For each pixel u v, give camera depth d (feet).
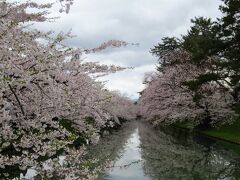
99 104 33.50
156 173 59.82
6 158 24.67
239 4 108.78
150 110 182.39
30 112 26.73
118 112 167.53
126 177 55.47
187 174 59.88
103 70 28.55
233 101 127.03
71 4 23.08
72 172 28.76
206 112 134.00
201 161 72.59
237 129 121.08
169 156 78.48
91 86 31.35
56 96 26.30
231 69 110.22
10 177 33.68
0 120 22.58
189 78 137.18
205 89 130.00
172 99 145.59
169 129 168.04
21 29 24.61
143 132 148.05
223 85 126.11
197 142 105.91
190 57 140.97
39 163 27.32
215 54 120.57
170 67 149.89
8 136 24.85
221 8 114.73
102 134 128.57
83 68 27.76
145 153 82.17
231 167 66.18
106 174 56.85
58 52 26.14
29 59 23.45
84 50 26.58
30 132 26.32
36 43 25.85
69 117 31.89
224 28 115.34
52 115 28.07
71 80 27.43
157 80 158.51
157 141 109.60
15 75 22.43
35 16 24.02
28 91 26.04
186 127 165.58
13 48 22.81
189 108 136.77
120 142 104.22
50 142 25.99
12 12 23.49
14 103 25.91
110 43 25.90
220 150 87.61
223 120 128.57
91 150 81.56
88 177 28.48
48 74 24.54
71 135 26.96
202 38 130.93
